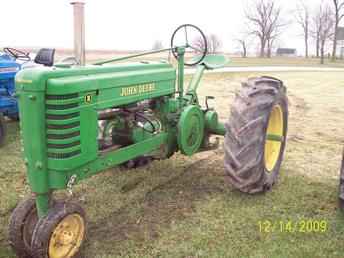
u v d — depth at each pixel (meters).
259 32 61.91
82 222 2.84
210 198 3.94
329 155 5.49
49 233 2.58
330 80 17.06
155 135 3.75
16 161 5.04
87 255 2.93
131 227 3.37
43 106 2.58
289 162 5.11
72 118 2.66
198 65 4.72
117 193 4.05
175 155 5.28
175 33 4.17
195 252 2.99
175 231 3.30
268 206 3.77
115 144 3.53
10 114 6.62
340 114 8.78
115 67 3.20
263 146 3.74
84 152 2.80
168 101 3.96
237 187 3.81
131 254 2.96
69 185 2.74
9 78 6.36
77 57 3.62
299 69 25.36
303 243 3.14
